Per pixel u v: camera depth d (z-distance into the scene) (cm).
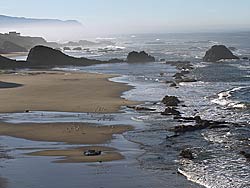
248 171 2083
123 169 2136
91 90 5097
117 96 4606
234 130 2977
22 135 2889
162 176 2031
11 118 3447
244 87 5066
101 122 3284
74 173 2075
